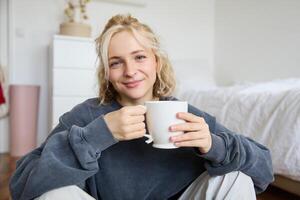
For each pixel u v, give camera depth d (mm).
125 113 584
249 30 3373
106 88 837
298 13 2793
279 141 1547
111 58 760
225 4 3723
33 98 2891
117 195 788
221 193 680
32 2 3039
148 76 784
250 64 3371
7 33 3010
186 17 3754
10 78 3006
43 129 3145
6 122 3049
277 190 1847
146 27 811
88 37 2828
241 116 1850
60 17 3121
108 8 3314
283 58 2961
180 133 598
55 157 606
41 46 3090
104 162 788
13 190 662
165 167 805
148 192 798
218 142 645
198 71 3195
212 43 3891
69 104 2717
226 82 3719
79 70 2738
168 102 581
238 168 669
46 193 601
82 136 604
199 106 2297
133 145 796
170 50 3689
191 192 786
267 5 3135
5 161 2619
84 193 621
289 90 1688
